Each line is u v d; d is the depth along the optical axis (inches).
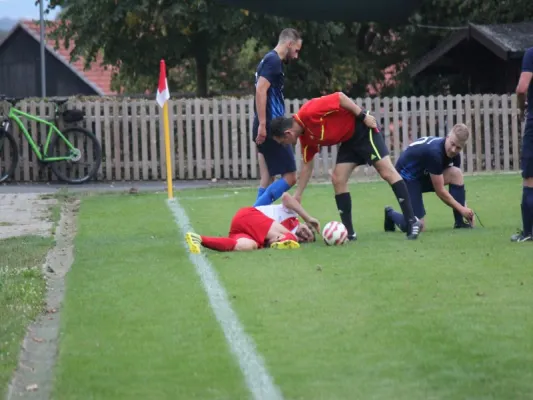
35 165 2620.6
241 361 745.6
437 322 834.8
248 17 3516.2
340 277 1042.1
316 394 664.4
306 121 1288.1
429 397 650.2
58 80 5654.5
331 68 3941.9
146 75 3949.3
